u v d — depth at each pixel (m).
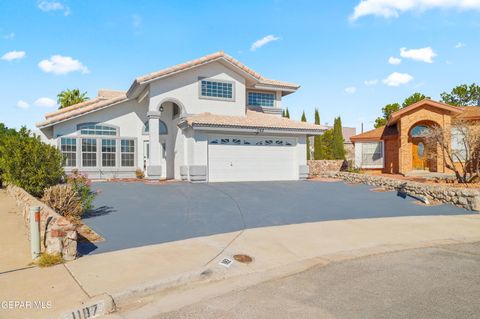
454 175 19.64
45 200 9.53
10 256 6.78
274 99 25.95
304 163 21.61
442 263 6.65
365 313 4.53
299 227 9.50
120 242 7.86
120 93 27.95
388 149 25.48
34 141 12.21
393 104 42.50
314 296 5.13
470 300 4.91
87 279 5.58
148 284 5.38
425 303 4.82
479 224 9.93
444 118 21.64
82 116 21.20
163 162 22.70
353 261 6.81
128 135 22.25
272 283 5.70
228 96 22.20
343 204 13.08
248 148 20.08
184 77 20.97
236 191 15.69
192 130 18.62
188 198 13.73
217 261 6.63
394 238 8.49
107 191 15.30
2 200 13.23
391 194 15.53
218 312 4.66
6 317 4.33
